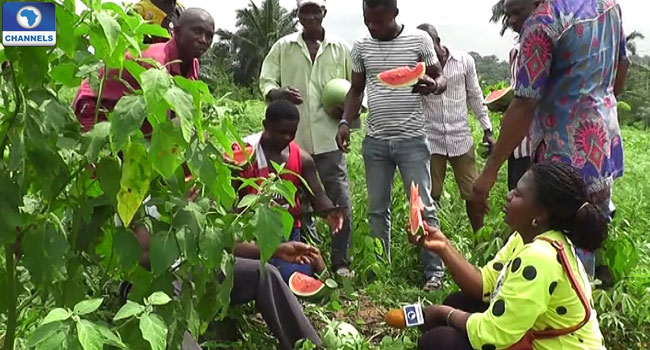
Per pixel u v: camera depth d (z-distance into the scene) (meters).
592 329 2.90
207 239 2.41
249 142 4.45
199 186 2.65
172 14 5.08
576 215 2.82
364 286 5.13
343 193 5.46
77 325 1.94
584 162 3.49
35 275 2.16
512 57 4.94
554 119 3.54
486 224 5.39
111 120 2.12
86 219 2.31
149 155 2.20
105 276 2.58
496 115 10.07
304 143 5.53
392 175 5.30
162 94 2.06
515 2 4.62
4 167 2.11
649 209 6.79
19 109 2.11
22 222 2.13
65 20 2.06
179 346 2.44
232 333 3.95
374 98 5.14
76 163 2.33
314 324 4.37
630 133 16.05
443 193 6.59
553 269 2.75
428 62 5.06
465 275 3.39
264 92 5.59
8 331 2.33
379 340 4.27
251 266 3.58
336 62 5.57
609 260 4.49
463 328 3.13
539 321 2.86
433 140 5.90
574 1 3.38
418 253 5.63
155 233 2.39
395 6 4.94
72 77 2.26
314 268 4.27
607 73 3.53
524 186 2.90
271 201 2.76
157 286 2.39
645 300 4.18
